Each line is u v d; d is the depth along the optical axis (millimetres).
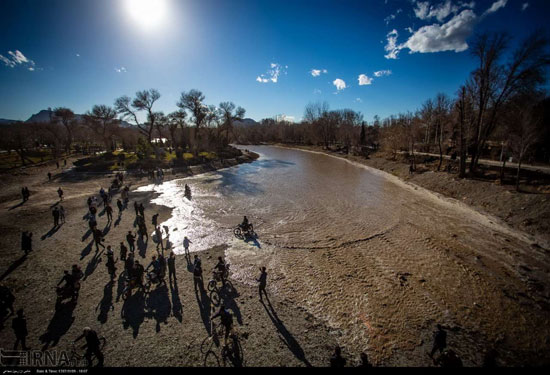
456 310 11242
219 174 45125
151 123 62281
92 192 30062
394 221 21953
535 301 11828
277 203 27109
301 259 15383
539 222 18875
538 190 23047
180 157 53188
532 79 26828
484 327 10289
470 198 26750
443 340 8391
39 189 30922
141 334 9461
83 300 11141
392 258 15664
